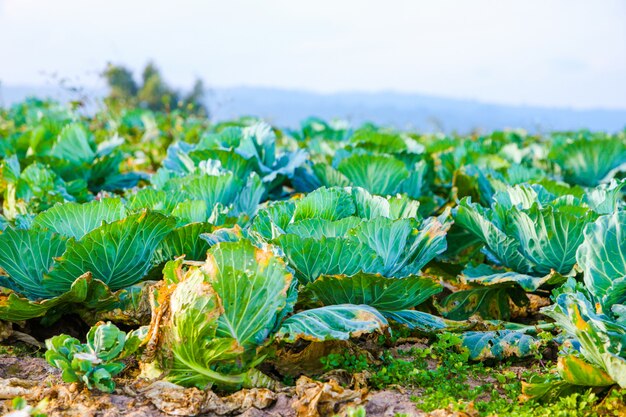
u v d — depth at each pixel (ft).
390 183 11.34
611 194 9.46
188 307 7.09
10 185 11.07
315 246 7.91
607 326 7.07
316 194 8.56
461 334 8.48
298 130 21.83
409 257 8.66
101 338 7.35
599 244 7.27
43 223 8.51
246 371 7.39
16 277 8.25
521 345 8.28
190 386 7.36
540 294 9.78
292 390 7.38
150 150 16.97
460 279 9.50
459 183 12.07
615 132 26.37
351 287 8.00
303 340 8.11
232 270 7.13
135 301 8.37
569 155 14.30
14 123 22.31
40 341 8.55
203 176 9.81
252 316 7.20
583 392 7.44
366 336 8.46
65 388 7.26
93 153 12.51
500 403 7.39
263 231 8.41
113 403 7.17
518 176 12.01
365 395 7.22
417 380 7.73
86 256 8.16
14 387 7.32
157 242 8.46
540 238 9.04
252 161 11.20
